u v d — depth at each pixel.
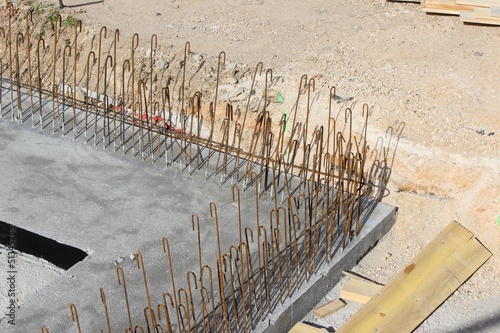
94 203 10.61
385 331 9.05
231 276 8.55
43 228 10.12
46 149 11.62
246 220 10.40
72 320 8.82
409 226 10.84
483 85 12.12
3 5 14.55
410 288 9.50
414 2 14.77
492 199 10.49
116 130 12.06
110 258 9.70
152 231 10.16
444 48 13.21
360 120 11.55
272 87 12.37
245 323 8.70
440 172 10.88
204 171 11.26
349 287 9.81
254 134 10.90
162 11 14.54
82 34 13.86
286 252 9.19
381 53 13.09
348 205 9.98
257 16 14.47
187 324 8.61
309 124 11.84
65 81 13.66
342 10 14.73
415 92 11.88
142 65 13.12
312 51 13.20
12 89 12.34
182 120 11.60
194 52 13.16
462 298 9.70
